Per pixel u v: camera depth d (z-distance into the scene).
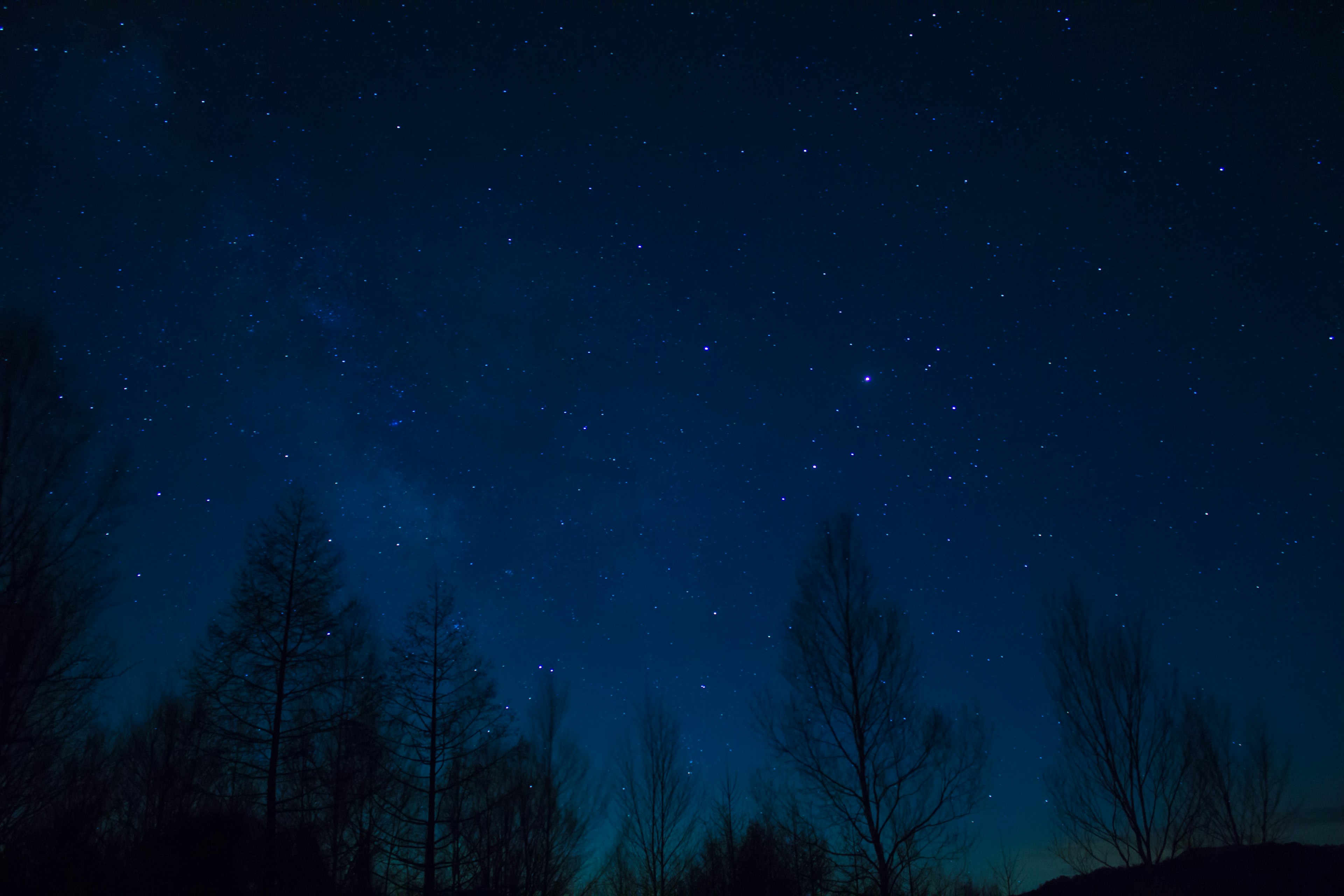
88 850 13.01
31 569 12.54
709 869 24.48
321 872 16.83
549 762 24.47
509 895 21.38
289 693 17.67
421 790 19.80
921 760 17.91
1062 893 19.67
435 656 21.08
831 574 20.08
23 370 13.19
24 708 12.12
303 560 19.02
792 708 19.03
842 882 17.16
